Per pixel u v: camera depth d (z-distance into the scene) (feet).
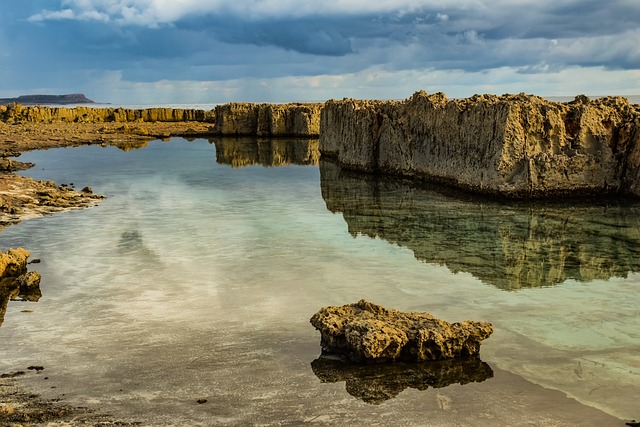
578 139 68.08
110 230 55.62
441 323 29.45
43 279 41.45
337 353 29.37
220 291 38.78
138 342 30.86
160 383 26.27
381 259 46.24
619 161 69.26
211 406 24.21
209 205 69.00
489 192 69.46
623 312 34.73
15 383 26.27
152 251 48.44
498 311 34.96
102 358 28.94
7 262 42.29
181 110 245.86
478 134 71.67
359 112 98.37
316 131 171.22
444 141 78.74
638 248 49.16
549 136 67.56
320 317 30.58
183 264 44.83
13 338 31.45
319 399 24.80
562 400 24.49
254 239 52.49
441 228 56.59
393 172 91.30
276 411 23.82
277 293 38.29
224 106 184.44
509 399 24.66
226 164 111.24
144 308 35.83
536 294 38.06
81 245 50.24
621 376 26.58
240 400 24.72
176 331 32.27
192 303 36.60
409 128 87.40
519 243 50.88
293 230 56.08
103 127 199.11
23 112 214.69
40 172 97.91
